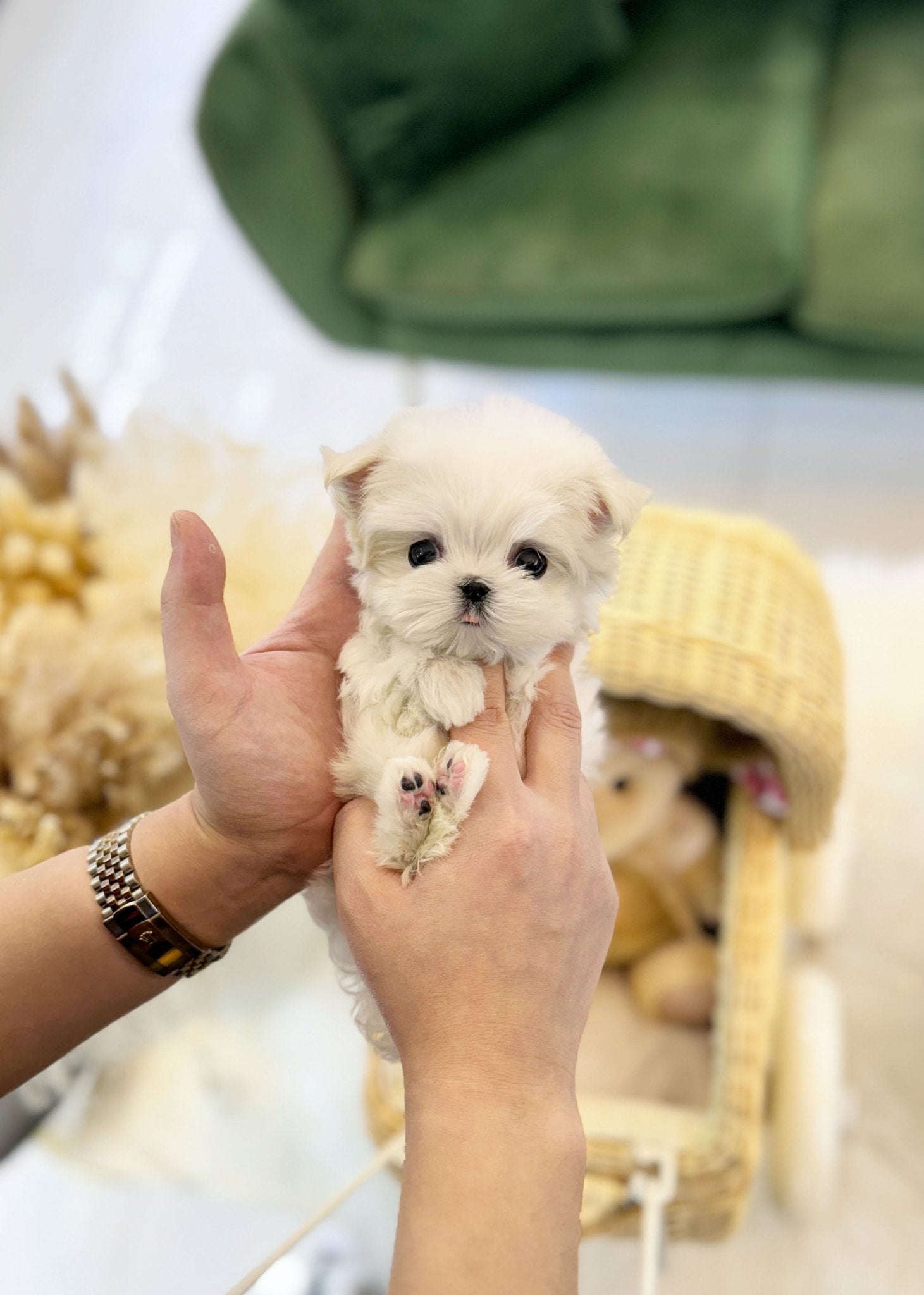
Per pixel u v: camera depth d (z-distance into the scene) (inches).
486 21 38.8
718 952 29.4
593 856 16.6
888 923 35.9
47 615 26.1
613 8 43.4
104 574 27.2
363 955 15.8
